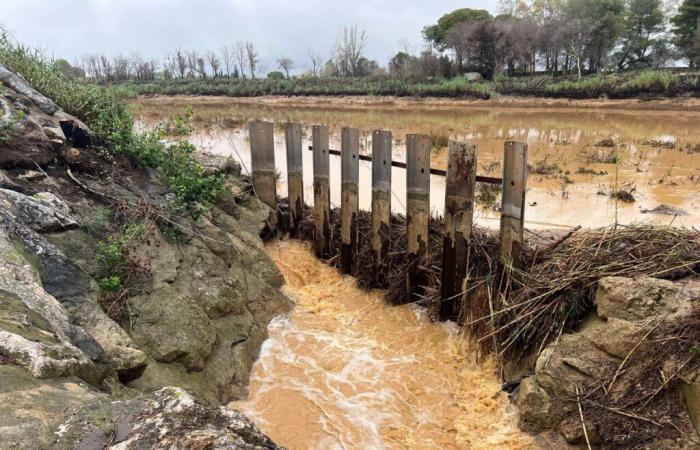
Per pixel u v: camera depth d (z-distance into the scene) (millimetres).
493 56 49344
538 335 6215
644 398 4973
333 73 63844
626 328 5262
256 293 7695
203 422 2762
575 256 6613
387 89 44656
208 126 26953
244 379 6227
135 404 2941
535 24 48625
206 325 6031
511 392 6188
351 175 8625
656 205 11938
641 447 4797
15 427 2557
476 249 7609
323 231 9414
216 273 6922
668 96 34438
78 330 4289
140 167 7973
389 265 8562
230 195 9227
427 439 5492
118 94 9766
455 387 6402
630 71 44000
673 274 5719
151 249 6371
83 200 6504
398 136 22688
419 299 8258
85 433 2639
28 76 8586
